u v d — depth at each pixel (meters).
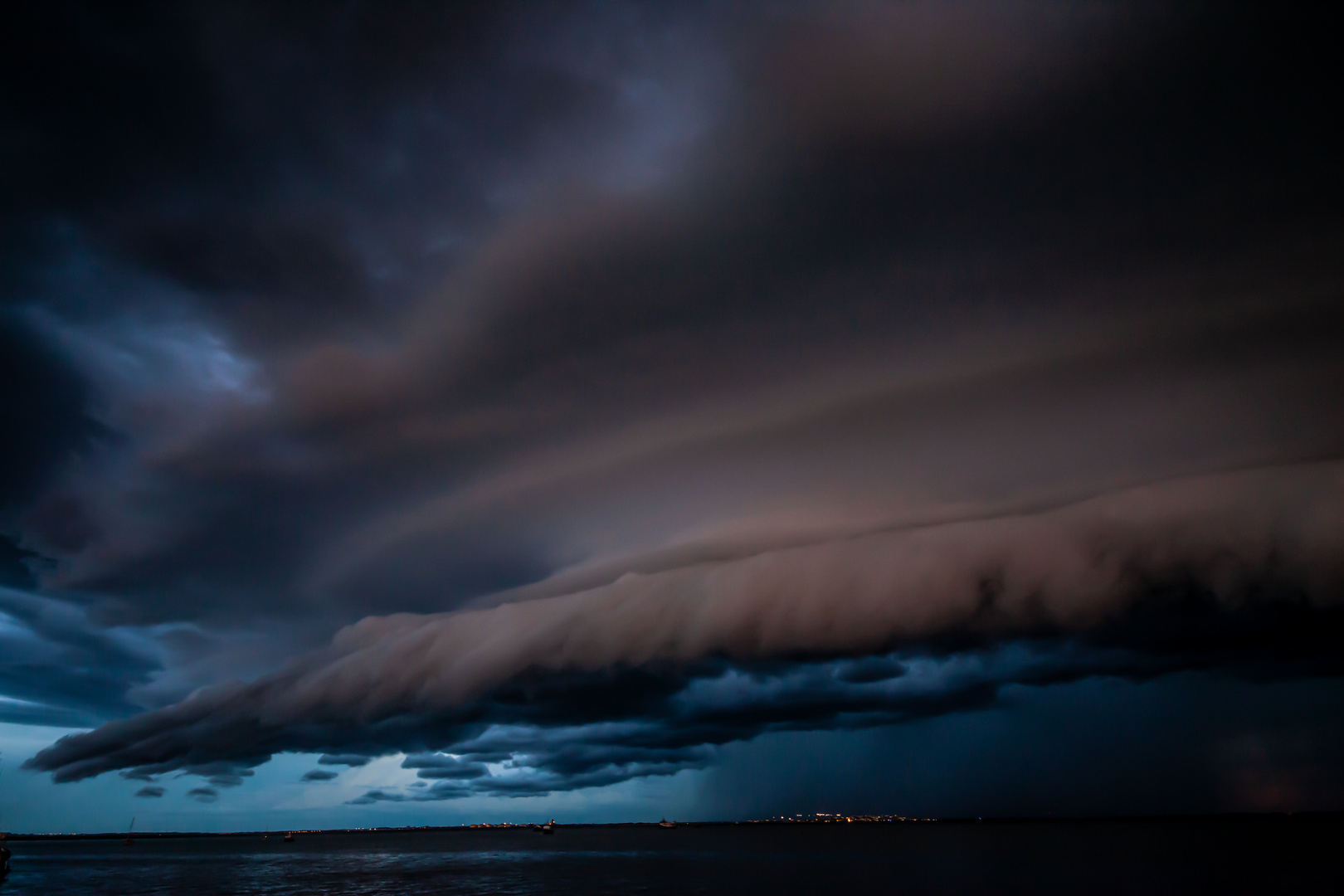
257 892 104.88
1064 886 86.88
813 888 92.88
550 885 105.00
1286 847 139.75
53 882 128.62
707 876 113.25
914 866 122.75
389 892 100.81
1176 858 121.62
